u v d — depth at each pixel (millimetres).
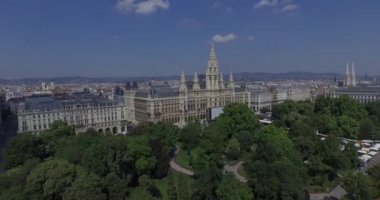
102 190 174875
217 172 174625
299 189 164375
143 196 169875
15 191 169375
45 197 169125
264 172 167375
